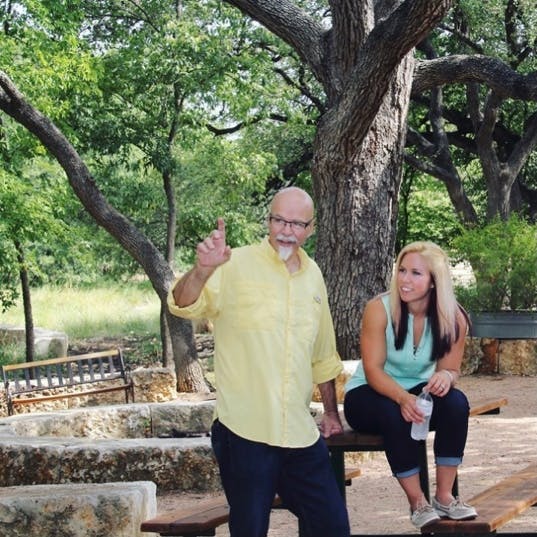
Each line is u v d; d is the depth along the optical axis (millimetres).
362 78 12664
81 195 16219
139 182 21469
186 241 23750
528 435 10836
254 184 22797
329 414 5273
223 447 4629
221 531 7359
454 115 27047
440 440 5090
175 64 18922
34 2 16484
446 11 11836
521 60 24719
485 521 4887
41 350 22750
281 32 14305
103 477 8734
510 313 15602
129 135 19750
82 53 17609
